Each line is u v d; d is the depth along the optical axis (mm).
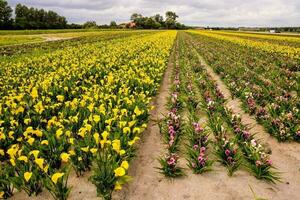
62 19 143625
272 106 7852
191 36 57469
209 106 8023
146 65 14633
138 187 4805
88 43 33250
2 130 5590
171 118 7031
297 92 9898
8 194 4535
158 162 5590
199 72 14117
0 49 27297
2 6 105438
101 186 4332
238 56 20516
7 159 5605
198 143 5977
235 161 5293
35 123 6562
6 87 10125
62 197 4285
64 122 6477
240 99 9633
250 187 4398
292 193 4676
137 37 45156
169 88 11203
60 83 9492
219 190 4719
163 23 152500
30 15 136250
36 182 4520
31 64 15820
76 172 5023
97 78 11742
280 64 16688
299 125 6840
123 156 5137
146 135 6867
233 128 6738
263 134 6934
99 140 5309
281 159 5746
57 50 24531
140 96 8039
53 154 5086
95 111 6797
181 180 5000
